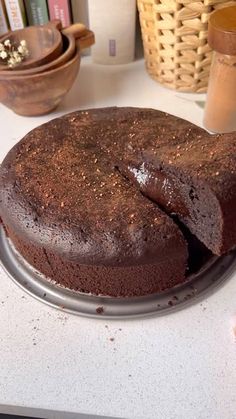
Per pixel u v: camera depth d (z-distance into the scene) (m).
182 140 0.40
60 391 0.32
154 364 0.33
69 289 0.38
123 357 0.34
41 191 0.37
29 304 0.37
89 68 0.61
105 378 0.33
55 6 0.57
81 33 0.52
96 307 0.37
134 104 0.55
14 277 0.39
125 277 0.36
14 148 0.41
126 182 0.38
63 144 0.41
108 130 0.42
